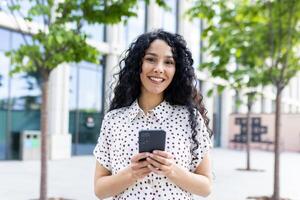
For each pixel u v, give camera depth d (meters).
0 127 15.57
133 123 2.35
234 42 9.13
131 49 2.45
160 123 2.32
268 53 9.34
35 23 11.28
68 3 6.88
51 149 17.20
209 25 8.80
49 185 10.65
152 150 2.12
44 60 7.21
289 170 17.08
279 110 8.62
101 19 6.90
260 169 16.39
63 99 17.69
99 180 2.36
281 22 8.53
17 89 16.02
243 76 11.63
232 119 33.38
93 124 19.67
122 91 2.44
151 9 22.62
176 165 2.19
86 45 7.07
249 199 9.45
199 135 2.34
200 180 2.25
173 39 2.39
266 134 31.95
